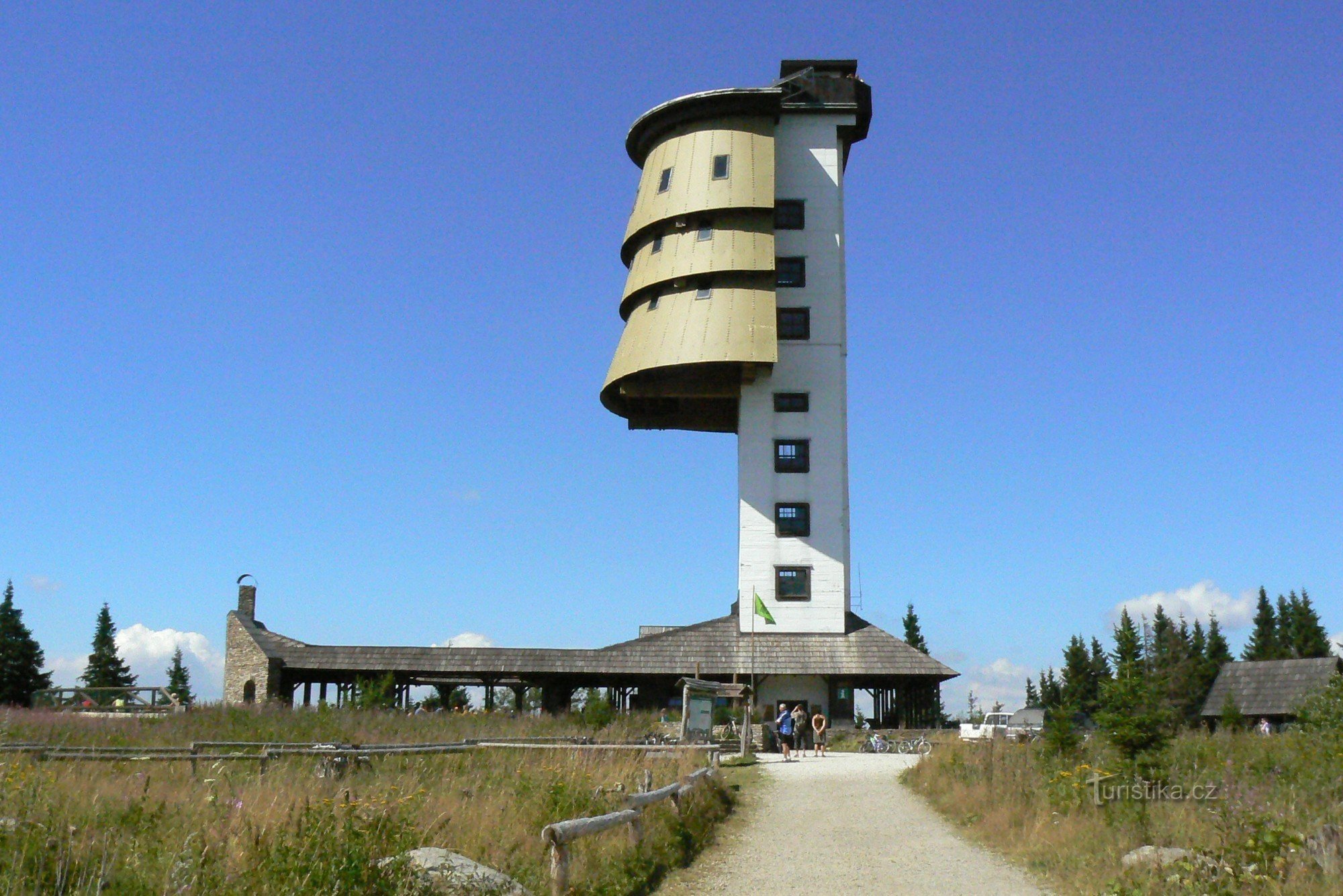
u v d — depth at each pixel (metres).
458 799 18.02
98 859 11.34
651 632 65.62
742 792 28.69
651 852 17.28
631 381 58.84
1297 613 106.31
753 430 58.88
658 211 59.22
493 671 55.81
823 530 58.12
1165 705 21.69
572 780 20.34
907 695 58.28
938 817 23.69
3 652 68.00
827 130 62.25
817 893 15.68
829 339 59.91
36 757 21.81
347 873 11.17
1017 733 42.00
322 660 55.28
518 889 12.81
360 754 24.17
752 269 56.66
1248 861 13.90
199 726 36.88
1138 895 13.69
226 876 11.01
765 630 57.41
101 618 92.19
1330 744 25.08
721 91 59.50
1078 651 91.38
